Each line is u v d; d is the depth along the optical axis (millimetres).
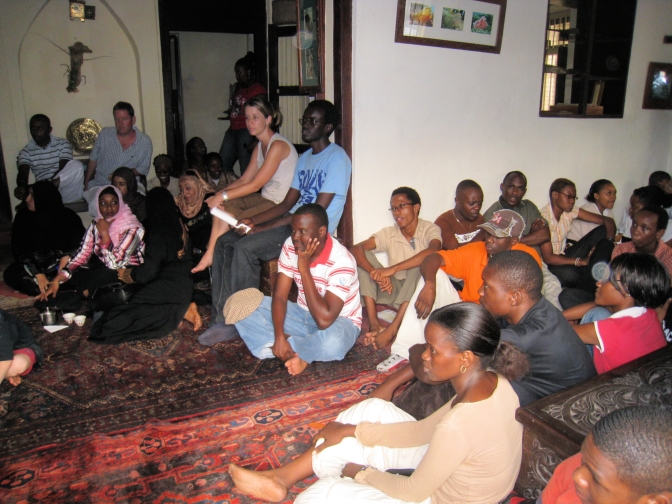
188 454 2250
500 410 1473
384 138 3883
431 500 1587
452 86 4078
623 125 5289
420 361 2162
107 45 6441
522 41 4336
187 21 6488
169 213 3693
